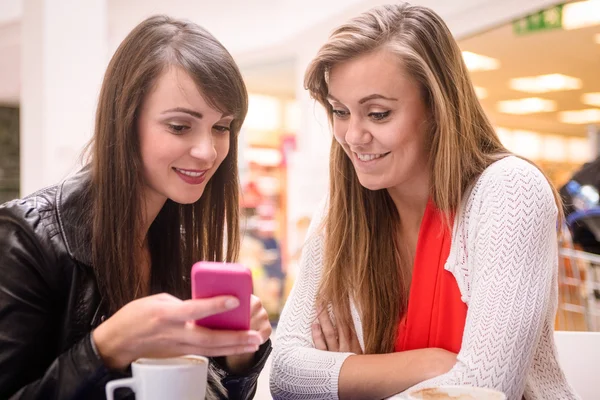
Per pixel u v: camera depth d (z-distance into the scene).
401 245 1.64
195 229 1.50
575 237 3.62
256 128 7.89
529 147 5.65
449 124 1.47
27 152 5.25
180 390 0.98
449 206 1.50
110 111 1.29
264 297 7.35
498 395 0.97
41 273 1.22
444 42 1.48
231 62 1.30
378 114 1.44
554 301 1.52
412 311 1.53
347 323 1.67
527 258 1.41
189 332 1.03
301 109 6.85
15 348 1.16
